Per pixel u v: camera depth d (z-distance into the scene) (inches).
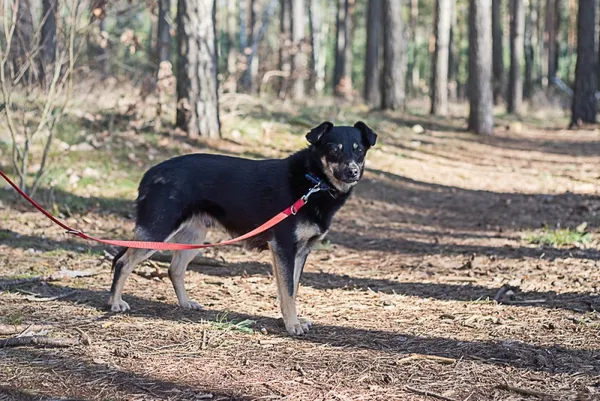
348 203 454.6
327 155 211.6
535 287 261.7
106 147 468.8
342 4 1560.0
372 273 295.4
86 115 483.5
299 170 214.7
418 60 2456.9
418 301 247.8
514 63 1194.6
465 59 2212.1
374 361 183.3
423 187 532.1
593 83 955.3
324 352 190.9
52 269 273.6
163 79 512.1
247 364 178.9
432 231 393.1
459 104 1421.0
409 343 199.0
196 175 220.7
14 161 373.4
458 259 319.6
